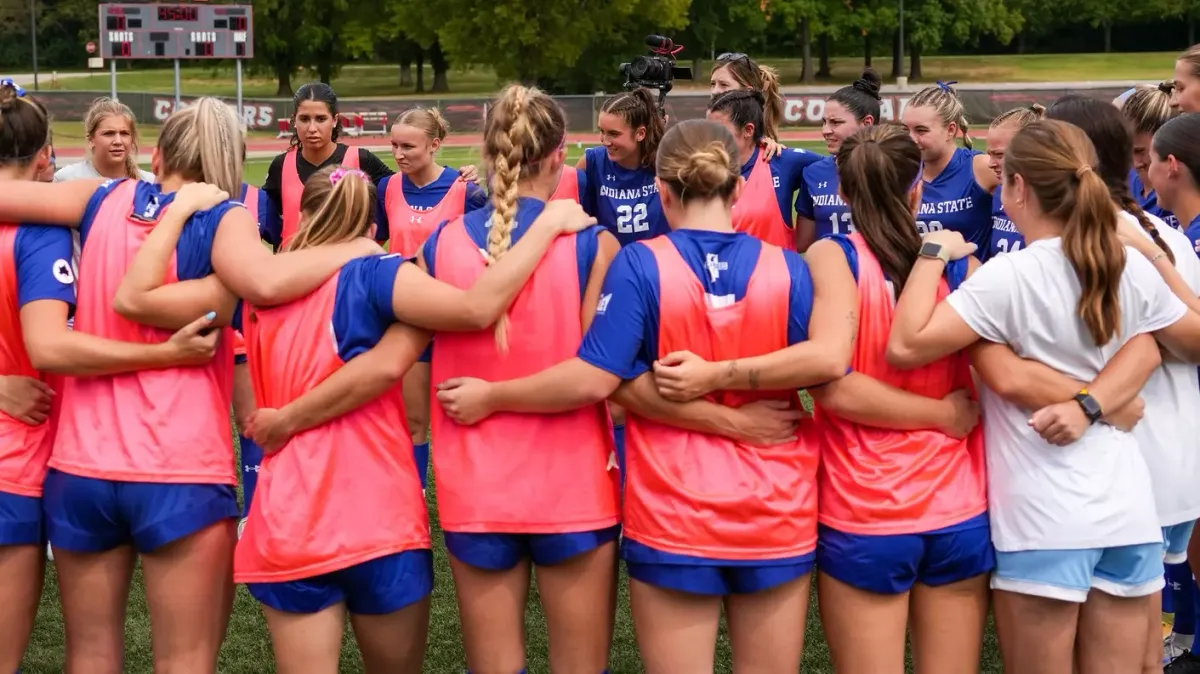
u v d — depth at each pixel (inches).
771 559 123.7
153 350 129.3
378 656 132.1
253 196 236.2
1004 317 123.1
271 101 1396.4
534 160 129.6
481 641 132.1
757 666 128.0
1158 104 177.6
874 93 226.7
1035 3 2672.2
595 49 2068.2
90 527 131.0
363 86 2481.5
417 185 241.9
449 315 123.6
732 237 126.0
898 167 128.2
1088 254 119.8
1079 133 124.8
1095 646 128.4
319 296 127.9
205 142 135.4
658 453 126.3
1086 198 119.9
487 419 128.8
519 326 127.8
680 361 122.7
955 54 3038.9
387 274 126.4
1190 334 127.3
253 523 128.1
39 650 177.2
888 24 2199.8
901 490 125.2
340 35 2095.2
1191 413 135.9
